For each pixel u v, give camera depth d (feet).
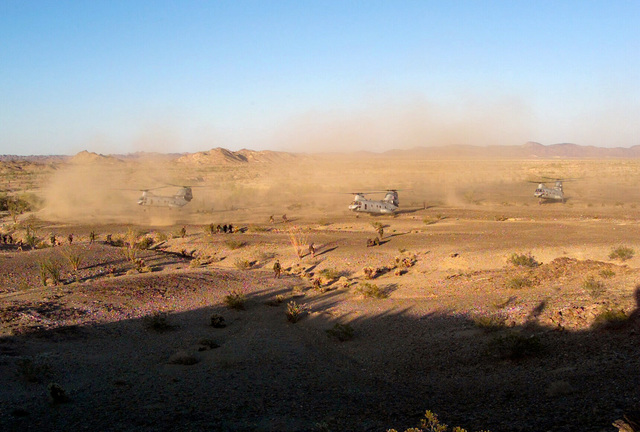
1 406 39.14
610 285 69.41
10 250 136.46
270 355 55.11
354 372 49.62
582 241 114.21
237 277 101.55
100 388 44.62
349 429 32.96
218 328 68.95
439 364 49.96
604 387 36.47
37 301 76.84
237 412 37.52
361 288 85.46
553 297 67.05
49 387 40.40
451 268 102.01
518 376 43.37
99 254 123.65
